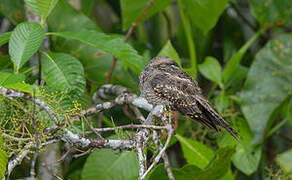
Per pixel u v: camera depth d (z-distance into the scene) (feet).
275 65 37.96
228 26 43.01
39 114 21.13
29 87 20.84
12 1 34.65
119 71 33.19
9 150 21.86
